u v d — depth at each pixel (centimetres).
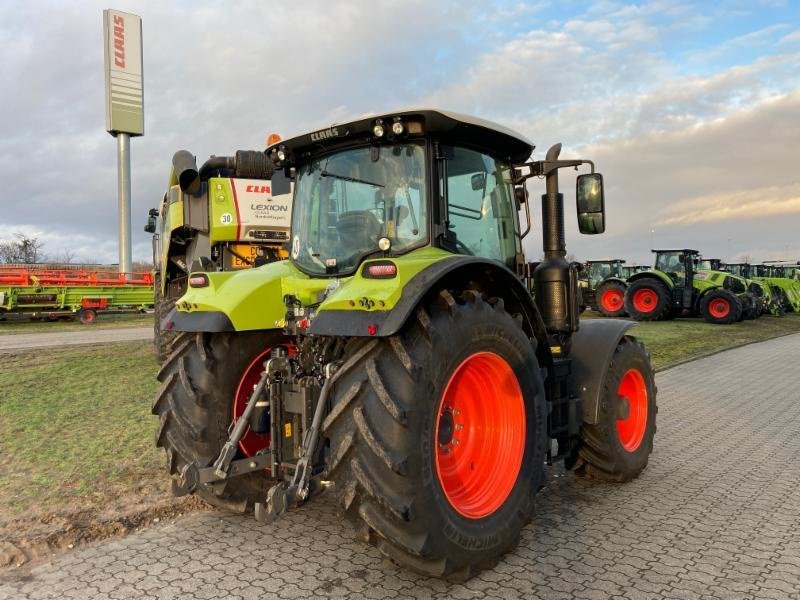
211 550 335
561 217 430
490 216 398
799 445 570
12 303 1953
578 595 288
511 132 381
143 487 420
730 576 307
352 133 361
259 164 903
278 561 321
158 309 1051
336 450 282
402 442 272
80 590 289
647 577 306
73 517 367
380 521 275
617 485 454
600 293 2250
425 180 350
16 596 284
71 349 1152
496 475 333
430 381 284
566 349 425
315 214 393
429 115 334
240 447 372
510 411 339
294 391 336
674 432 621
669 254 2109
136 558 325
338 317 290
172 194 918
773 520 384
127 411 643
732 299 1978
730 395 830
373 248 363
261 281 374
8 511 376
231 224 881
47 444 520
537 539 354
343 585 296
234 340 374
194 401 353
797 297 2692
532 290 434
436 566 285
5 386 778
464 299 321
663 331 1734
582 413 420
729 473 484
